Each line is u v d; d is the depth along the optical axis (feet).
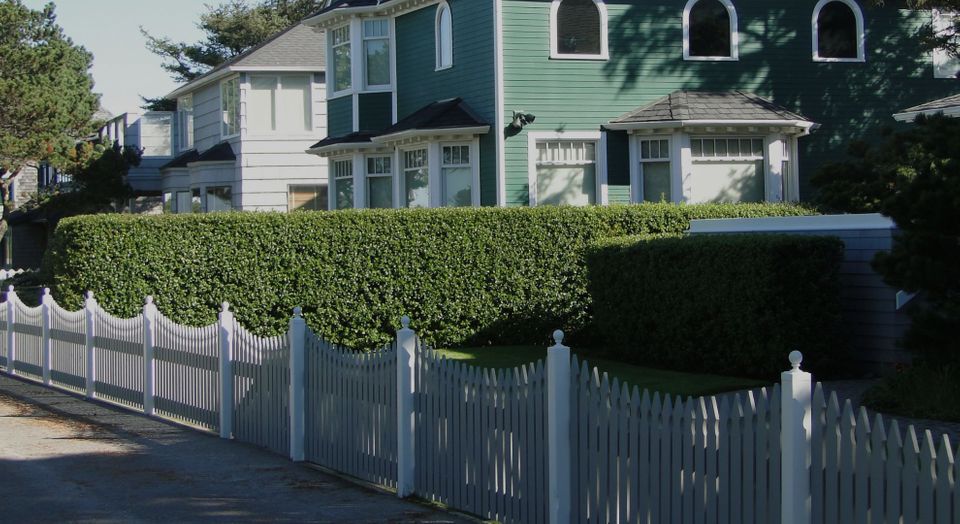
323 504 31.55
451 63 84.23
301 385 38.04
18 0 128.47
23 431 45.09
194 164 114.52
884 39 87.45
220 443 41.70
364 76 93.35
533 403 27.53
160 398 48.52
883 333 48.91
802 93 85.51
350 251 65.87
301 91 112.88
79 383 57.36
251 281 65.41
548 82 79.82
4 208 133.59
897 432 19.25
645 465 24.31
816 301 48.39
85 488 34.01
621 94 81.46
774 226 54.39
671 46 82.69
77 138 131.95
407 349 32.35
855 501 19.92
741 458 21.95
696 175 80.48
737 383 47.50
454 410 30.55
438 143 81.87
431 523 29.12
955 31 75.41
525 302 66.90
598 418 25.73
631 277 55.93
